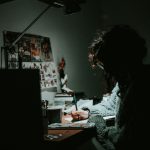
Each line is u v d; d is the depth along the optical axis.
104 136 1.85
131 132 1.16
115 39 1.25
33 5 2.70
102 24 4.07
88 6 3.74
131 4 4.04
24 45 2.50
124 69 1.26
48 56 2.83
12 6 2.44
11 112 1.27
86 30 3.66
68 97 2.62
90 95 3.66
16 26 2.47
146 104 1.16
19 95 1.29
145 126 1.14
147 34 3.95
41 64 2.70
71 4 2.37
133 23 4.03
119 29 1.27
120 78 1.32
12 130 1.27
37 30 2.73
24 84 1.30
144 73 1.22
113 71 1.31
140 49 1.25
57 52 3.01
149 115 1.15
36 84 1.33
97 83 3.85
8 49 2.14
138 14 4.00
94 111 2.43
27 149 1.31
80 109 2.53
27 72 1.30
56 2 2.31
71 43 3.29
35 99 1.33
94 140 1.70
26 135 1.31
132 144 1.16
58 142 1.47
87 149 1.70
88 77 3.63
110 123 2.30
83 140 1.72
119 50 1.24
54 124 1.95
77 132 1.68
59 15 3.09
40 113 1.34
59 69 2.99
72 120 2.20
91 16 3.81
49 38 2.89
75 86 3.34
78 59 3.42
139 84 1.19
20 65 2.16
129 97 1.21
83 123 1.96
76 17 3.43
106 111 2.44
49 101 2.66
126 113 1.22
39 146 1.34
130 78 1.25
